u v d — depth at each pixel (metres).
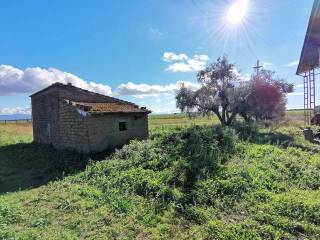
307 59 20.05
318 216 6.05
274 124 22.47
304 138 15.67
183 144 12.03
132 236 5.96
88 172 11.02
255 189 7.71
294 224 5.80
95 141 15.52
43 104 19.88
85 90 19.11
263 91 21.23
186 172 9.02
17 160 15.76
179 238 5.77
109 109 16.62
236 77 22.34
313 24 15.27
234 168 9.09
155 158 10.81
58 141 18.00
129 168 10.52
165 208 7.17
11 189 10.71
